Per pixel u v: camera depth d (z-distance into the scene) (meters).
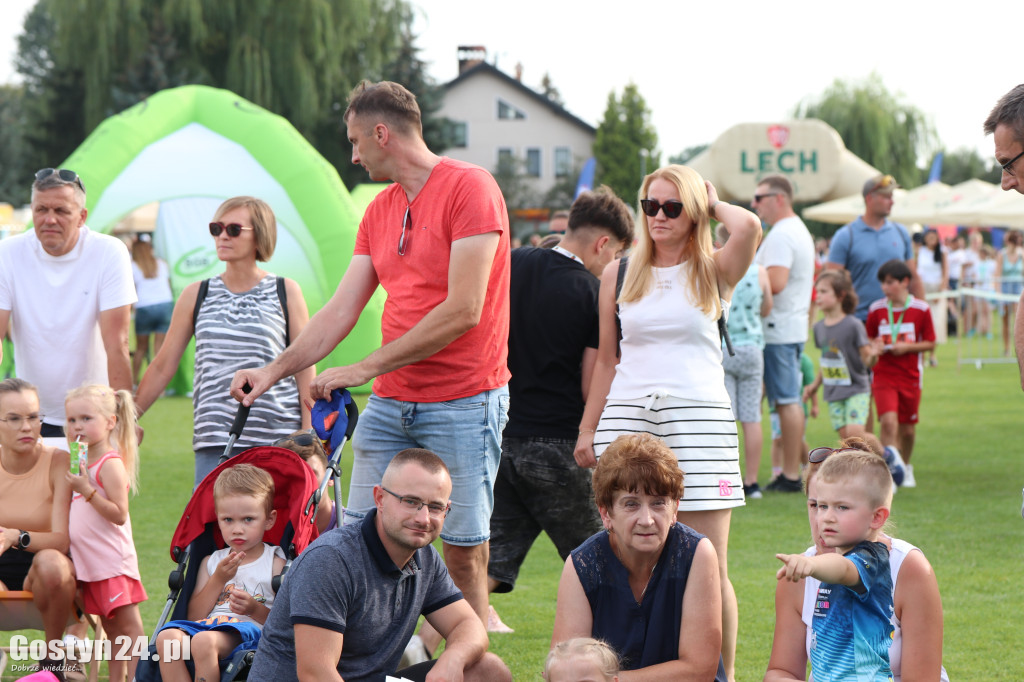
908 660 4.81
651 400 6.23
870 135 65.88
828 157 27.52
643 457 4.98
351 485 6.27
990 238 64.50
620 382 6.43
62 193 7.13
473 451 5.97
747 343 11.68
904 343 12.19
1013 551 9.45
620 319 6.47
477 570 6.18
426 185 5.89
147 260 20.39
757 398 11.91
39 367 7.36
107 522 6.53
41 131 60.06
